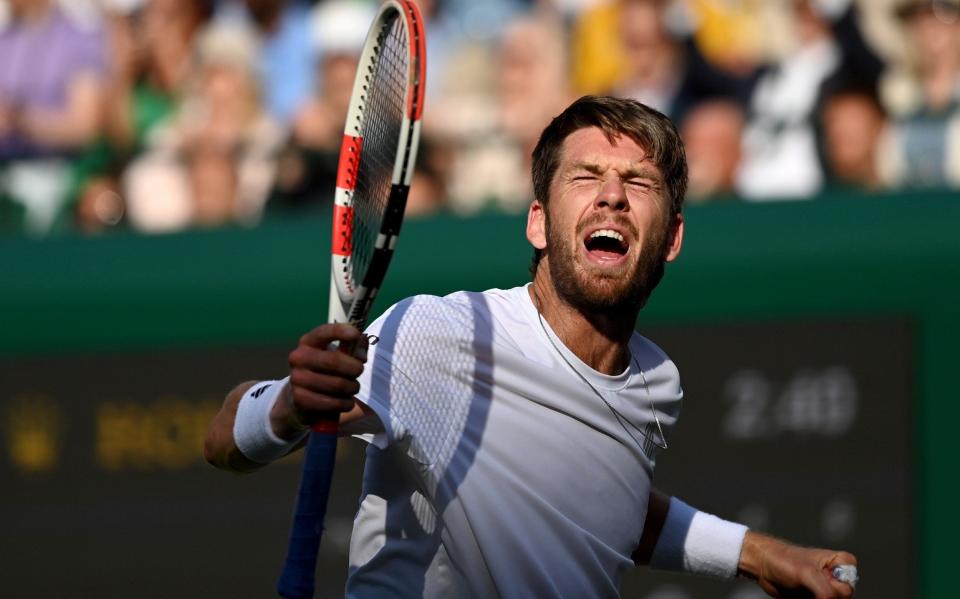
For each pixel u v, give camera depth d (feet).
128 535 74.28
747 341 69.92
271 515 72.69
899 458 68.39
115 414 75.25
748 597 67.97
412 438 33.35
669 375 37.04
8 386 76.54
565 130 35.70
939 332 68.54
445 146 88.12
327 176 89.92
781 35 86.22
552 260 35.19
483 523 33.76
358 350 32.07
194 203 91.76
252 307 74.59
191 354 75.00
